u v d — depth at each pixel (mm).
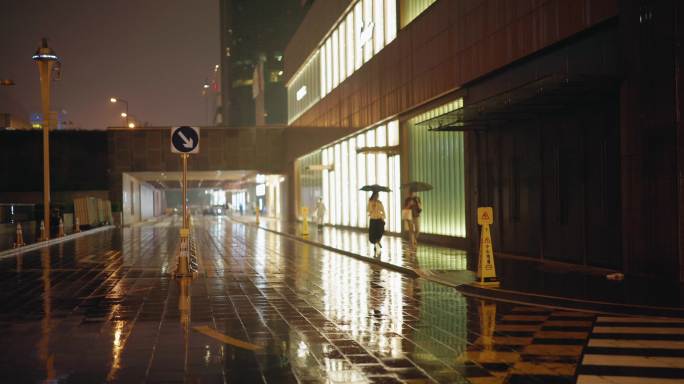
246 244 31625
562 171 18844
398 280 16828
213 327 10438
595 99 17172
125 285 15945
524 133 20828
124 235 41406
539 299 12984
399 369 7734
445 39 25422
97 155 60188
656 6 14773
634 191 15617
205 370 7730
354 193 40781
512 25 20328
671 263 14609
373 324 10656
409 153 31266
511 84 21203
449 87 25047
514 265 18516
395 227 33375
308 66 53375
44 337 9695
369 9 35719
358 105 37625
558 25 17891
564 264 18484
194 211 136375
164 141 60219
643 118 15242
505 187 22047
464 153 24828
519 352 8562
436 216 28094
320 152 50562
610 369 7637
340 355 8469
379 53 33625
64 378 7395
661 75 14719
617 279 15125
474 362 8047
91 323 10844
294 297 13805
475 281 15359
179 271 17578
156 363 8078
